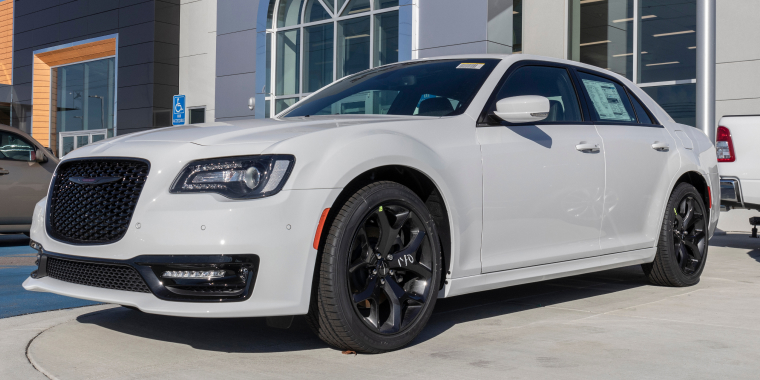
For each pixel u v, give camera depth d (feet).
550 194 12.03
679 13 37.52
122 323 11.62
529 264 11.78
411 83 12.80
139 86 60.29
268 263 8.68
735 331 10.98
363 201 9.35
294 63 51.42
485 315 12.39
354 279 9.48
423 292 10.14
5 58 76.28
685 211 15.78
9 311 12.90
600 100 14.12
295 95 51.26
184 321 11.75
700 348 9.86
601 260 13.30
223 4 54.13
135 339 10.50
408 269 10.02
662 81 38.22
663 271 15.23
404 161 9.84
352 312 9.26
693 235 16.06
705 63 30.78
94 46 65.67
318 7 49.83
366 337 9.37
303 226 8.84
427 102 11.93
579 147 12.66
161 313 8.83
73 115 71.10
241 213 8.64
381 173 10.37
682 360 9.20
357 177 9.73
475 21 39.40
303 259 8.84
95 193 9.62
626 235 13.99
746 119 20.94
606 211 13.30
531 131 12.01
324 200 8.98
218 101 54.60
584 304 13.48
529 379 8.35
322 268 9.12
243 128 9.93
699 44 30.91
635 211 14.12
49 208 10.44
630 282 16.31
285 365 9.04
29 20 72.74
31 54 72.54
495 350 9.79
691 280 15.62
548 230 12.09
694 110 37.11
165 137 9.80
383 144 9.69
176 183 9.00
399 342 9.73
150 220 8.87
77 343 10.28
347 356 9.50
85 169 9.98
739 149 21.02
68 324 11.62
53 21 69.82
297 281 8.82
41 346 10.13
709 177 16.46
